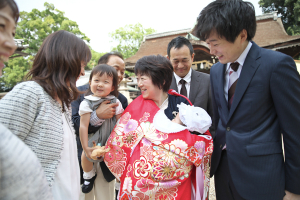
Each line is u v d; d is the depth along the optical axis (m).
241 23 1.29
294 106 1.26
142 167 1.31
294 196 1.32
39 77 1.07
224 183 1.64
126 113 1.60
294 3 15.32
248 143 1.39
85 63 1.30
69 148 1.16
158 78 1.55
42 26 19.19
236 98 1.45
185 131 1.42
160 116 1.47
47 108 1.03
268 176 1.33
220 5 1.33
